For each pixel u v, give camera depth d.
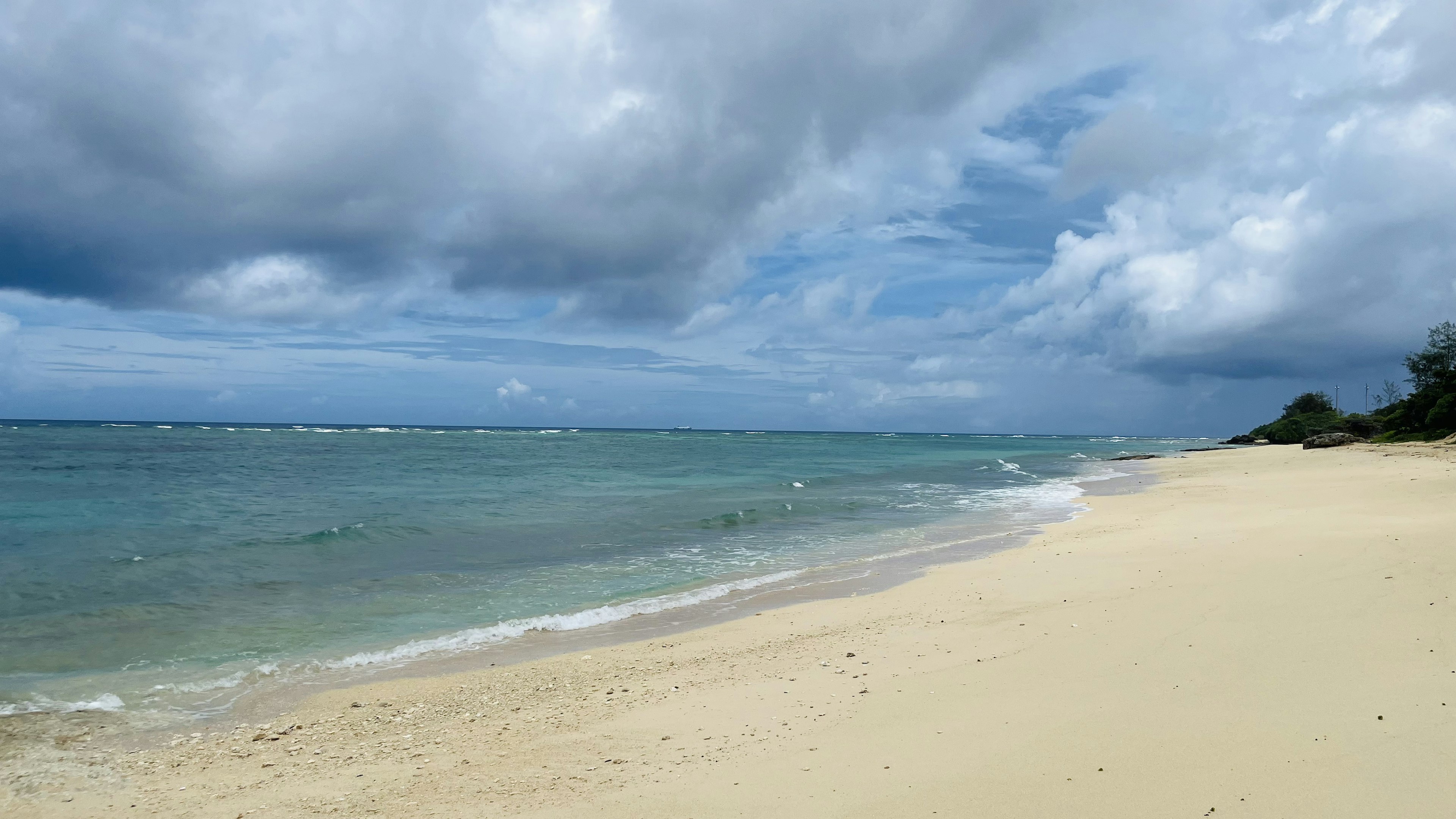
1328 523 16.81
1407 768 4.91
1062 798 4.97
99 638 11.15
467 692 8.86
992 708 6.82
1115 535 18.44
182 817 5.76
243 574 15.52
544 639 11.38
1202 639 8.34
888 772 5.64
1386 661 6.97
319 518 23.33
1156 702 6.54
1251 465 45.84
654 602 13.52
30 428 117.44
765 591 14.33
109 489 30.81
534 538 20.45
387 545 19.05
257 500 28.00
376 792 6.00
